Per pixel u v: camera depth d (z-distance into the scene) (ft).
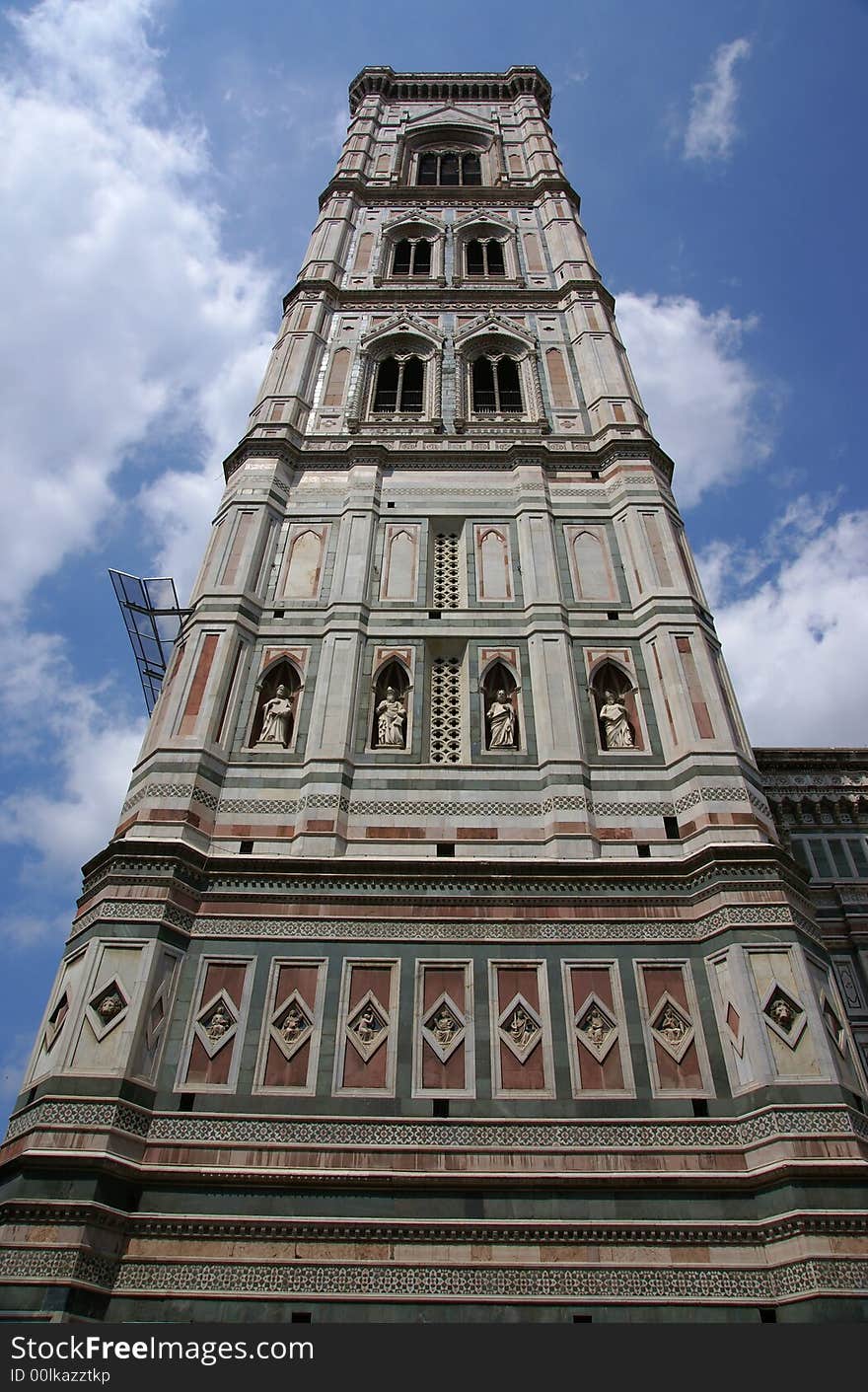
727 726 70.28
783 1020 53.47
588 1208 48.44
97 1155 47.78
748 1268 46.44
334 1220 47.85
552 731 70.85
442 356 113.19
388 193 151.33
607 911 60.03
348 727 71.26
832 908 82.07
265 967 57.72
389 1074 53.47
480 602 82.84
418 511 91.61
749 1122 50.70
